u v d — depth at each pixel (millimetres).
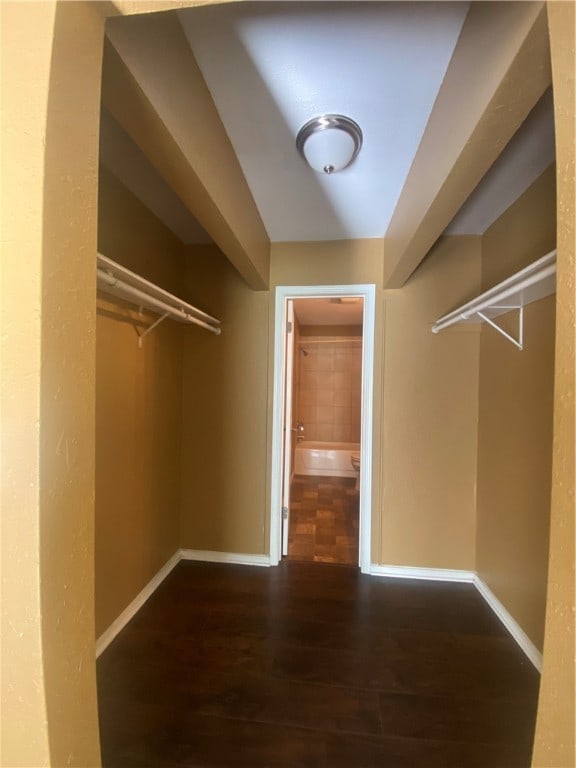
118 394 1824
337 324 5320
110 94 798
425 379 2377
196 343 2576
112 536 1790
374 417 2408
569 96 506
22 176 527
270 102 1177
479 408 2326
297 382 5051
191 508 2594
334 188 1737
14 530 541
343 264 2398
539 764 550
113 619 1798
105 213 1654
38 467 535
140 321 2027
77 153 579
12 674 550
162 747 1248
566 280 518
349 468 4891
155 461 2221
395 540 2406
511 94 788
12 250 532
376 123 1271
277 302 2475
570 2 503
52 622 557
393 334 2387
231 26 911
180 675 1551
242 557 2553
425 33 931
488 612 2020
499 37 772
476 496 2342
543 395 1626
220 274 2535
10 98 532
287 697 1447
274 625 1885
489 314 2039
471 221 2148
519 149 1455
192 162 1050
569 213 510
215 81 1100
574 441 507
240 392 2541
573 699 505
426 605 2078
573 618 506
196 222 2223
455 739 1288
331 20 890
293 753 1233
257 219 1985
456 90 992
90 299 615
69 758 586
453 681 1538
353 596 2158
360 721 1351
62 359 564
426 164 1289
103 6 589
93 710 632
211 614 1968
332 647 1729
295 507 3629
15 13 534
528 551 1729
